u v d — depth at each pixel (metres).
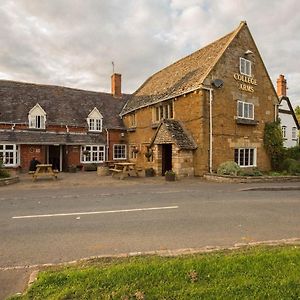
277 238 6.00
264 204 9.82
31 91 28.45
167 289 3.58
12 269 4.43
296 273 3.95
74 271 4.01
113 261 4.48
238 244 5.39
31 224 7.27
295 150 23.92
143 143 25.00
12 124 24.38
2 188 14.16
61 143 24.73
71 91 31.22
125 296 3.41
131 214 8.31
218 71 18.91
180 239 5.92
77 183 16.12
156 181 16.86
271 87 22.75
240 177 15.93
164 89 23.02
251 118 20.95
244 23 21.12
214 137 18.62
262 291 3.52
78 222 7.44
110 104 31.89
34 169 21.95
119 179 18.11
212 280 3.80
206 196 11.55
